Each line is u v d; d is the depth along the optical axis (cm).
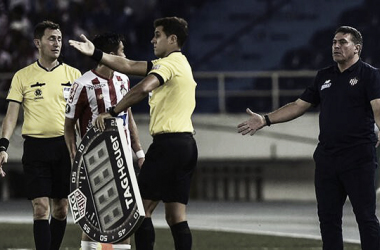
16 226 3734
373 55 5853
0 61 5375
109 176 2016
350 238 3309
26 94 2462
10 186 5297
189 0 6103
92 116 2238
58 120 2456
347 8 6000
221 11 6072
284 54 5922
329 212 2230
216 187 5281
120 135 2002
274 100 5244
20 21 5522
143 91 2047
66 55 5488
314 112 5359
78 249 2972
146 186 2158
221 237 3356
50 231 2488
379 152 4281
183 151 2148
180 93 2150
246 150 5156
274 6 6044
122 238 1997
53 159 2448
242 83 5797
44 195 2444
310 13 6016
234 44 5972
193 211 4509
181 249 2183
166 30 2183
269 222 3972
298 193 5191
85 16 5738
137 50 5900
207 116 5172
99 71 2244
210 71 5912
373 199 2206
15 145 5062
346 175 2200
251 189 5244
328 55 5903
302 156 5138
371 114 2208
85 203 2055
